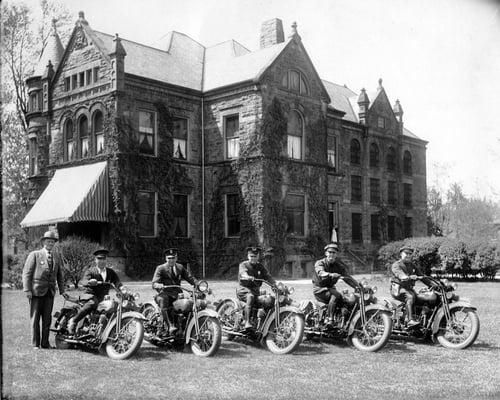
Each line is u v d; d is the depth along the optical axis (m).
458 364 8.09
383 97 38.44
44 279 9.08
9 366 6.56
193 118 28.28
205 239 27.94
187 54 30.73
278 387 6.74
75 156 26.88
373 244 36.25
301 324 8.93
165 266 9.21
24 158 29.73
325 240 28.73
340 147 34.62
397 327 9.86
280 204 26.70
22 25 30.17
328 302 9.60
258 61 28.09
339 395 6.40
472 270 24.31
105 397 6.28
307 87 28.88
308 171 28.33
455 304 9.53
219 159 27.86
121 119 25.27
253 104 26.66
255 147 26.47
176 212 27.39
